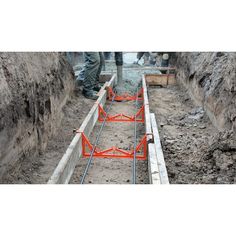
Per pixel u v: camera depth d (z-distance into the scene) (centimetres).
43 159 476
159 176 376
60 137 561
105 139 588
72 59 1112
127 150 541
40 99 502
